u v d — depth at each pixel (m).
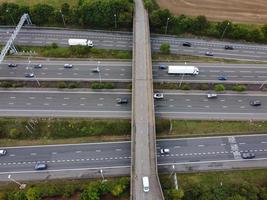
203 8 189.38
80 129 137.38
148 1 177.12
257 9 189.62
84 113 142.50
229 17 185.12
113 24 178.12
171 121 140.00
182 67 154.00
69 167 128.00
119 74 157.00
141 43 158.38
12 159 130.50
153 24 173.50
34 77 156.62
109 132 137.12
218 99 147.88
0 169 127.94
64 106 145.12
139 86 141.50
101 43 173.12
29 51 169.25
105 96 148.38
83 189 119.81
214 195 115.88
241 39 175.50
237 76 157.25
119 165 128.38
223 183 122.44
